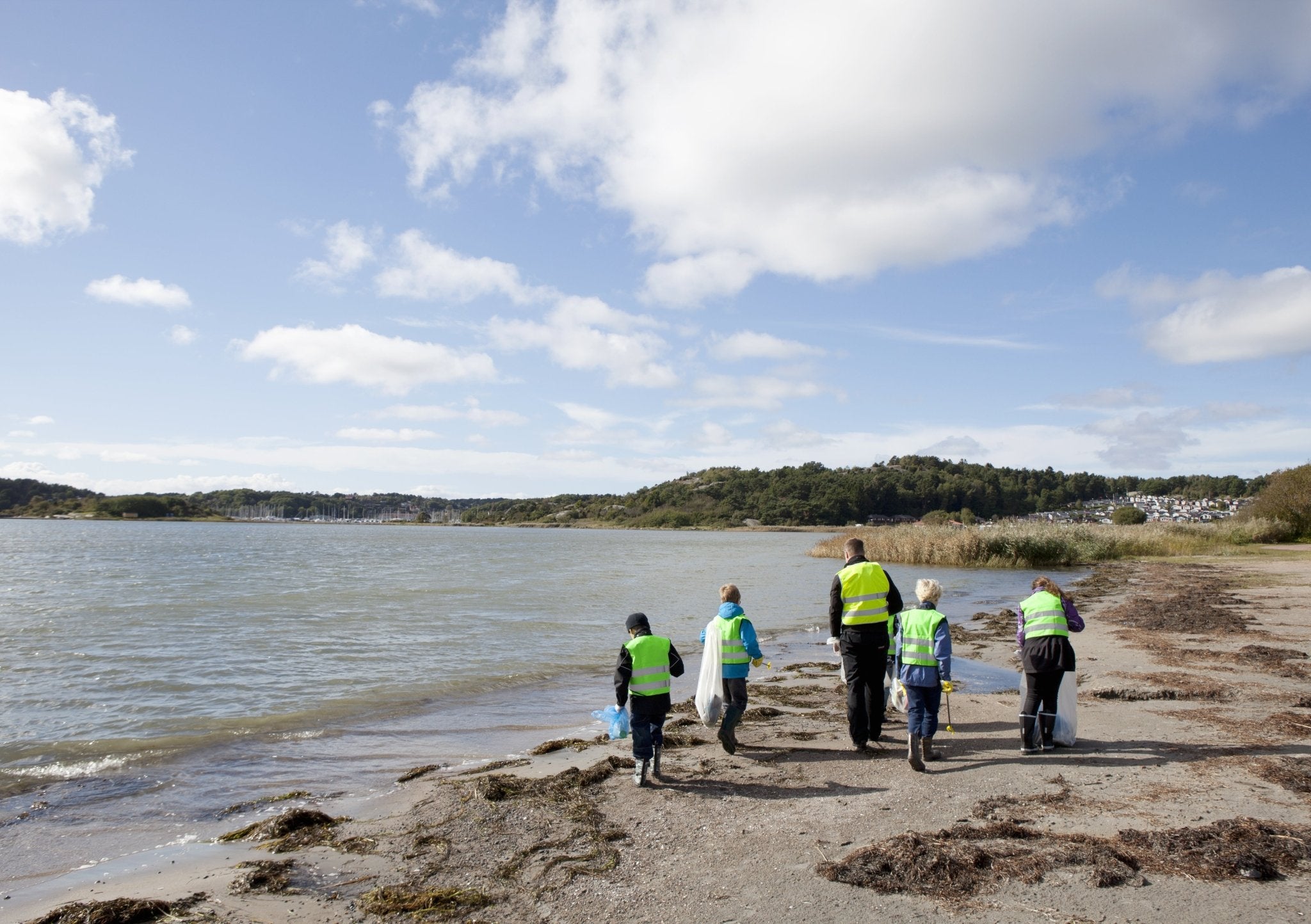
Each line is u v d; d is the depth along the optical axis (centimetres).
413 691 1179
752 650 787
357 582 3303
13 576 3584
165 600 2544
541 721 997
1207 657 1252
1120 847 496
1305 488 5597
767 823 577
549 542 10219
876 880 463
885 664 793
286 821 616
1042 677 732
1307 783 613
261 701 1116
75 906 468
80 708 1076
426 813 638
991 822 552
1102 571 3338
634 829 579
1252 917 403
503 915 447
